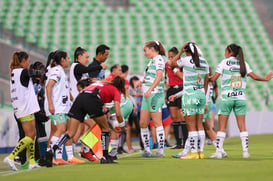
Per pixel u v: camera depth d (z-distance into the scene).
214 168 21.09
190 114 26.83
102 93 23.81
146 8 112.50
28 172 21.30
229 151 34.47
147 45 28.34
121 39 102.88
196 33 106.56
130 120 40.59
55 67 25.59
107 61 96.25
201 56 26.73
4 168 27.50
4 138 43.06
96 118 23.83
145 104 29.30
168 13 111.56
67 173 20.06
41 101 28.41
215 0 115.69
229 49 26.91
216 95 48.94
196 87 26.69
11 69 25.12
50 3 110.19
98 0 112.75
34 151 27.73
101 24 107.12
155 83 27.27
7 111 43.81
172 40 103.81
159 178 17.53
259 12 115.31
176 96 33.56
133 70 94.31
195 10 112.75
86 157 28.17
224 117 27.34
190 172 19.45
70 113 23.77
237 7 114.62
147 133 29.73
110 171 20.45
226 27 109.19
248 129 76.94
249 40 106.62
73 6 110.50
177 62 26.97
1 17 105.62
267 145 42.72
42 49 82.44
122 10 111.44
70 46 99.94
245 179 16.78
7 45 67.25
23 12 107.56
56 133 25.38
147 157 29.47
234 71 26.64
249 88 93.31
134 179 17.34
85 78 28.84
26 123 24.53
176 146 40.47
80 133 29.00
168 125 44.00
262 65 101.38
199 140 27.36
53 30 103.62
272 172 19.00
